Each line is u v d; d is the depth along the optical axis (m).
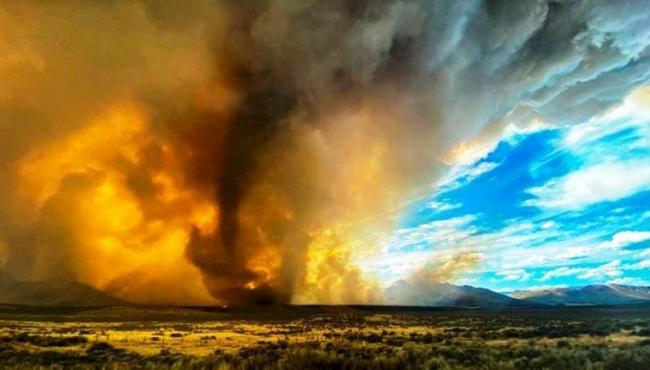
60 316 60.47
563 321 48.06
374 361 17.91
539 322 47.25
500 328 39.00
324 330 40.69
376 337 31.67
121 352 23.97
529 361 17.75
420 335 33.50
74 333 35.78
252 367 17.67
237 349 25.33
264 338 32.34
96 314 64.19
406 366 17.41
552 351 20.23
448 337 30.94
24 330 37.59
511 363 17.23
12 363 20.12
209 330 40.97
